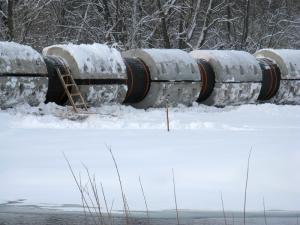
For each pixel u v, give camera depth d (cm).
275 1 8931
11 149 2197
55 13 7281
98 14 7312
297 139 2473
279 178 1747
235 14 8475
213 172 1805
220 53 4850
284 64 5294
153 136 2573
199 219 1467
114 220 1473
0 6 6519
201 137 2538
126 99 4334
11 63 3503
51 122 3105
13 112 3441
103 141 2397
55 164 1911
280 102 5388
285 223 1432
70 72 3894
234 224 1427
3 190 1673
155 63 4338
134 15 7156
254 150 2117
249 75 4872
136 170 1823
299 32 8625
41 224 1412
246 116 3934
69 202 1594
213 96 4772
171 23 7850
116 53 4162
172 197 1612
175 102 4444
